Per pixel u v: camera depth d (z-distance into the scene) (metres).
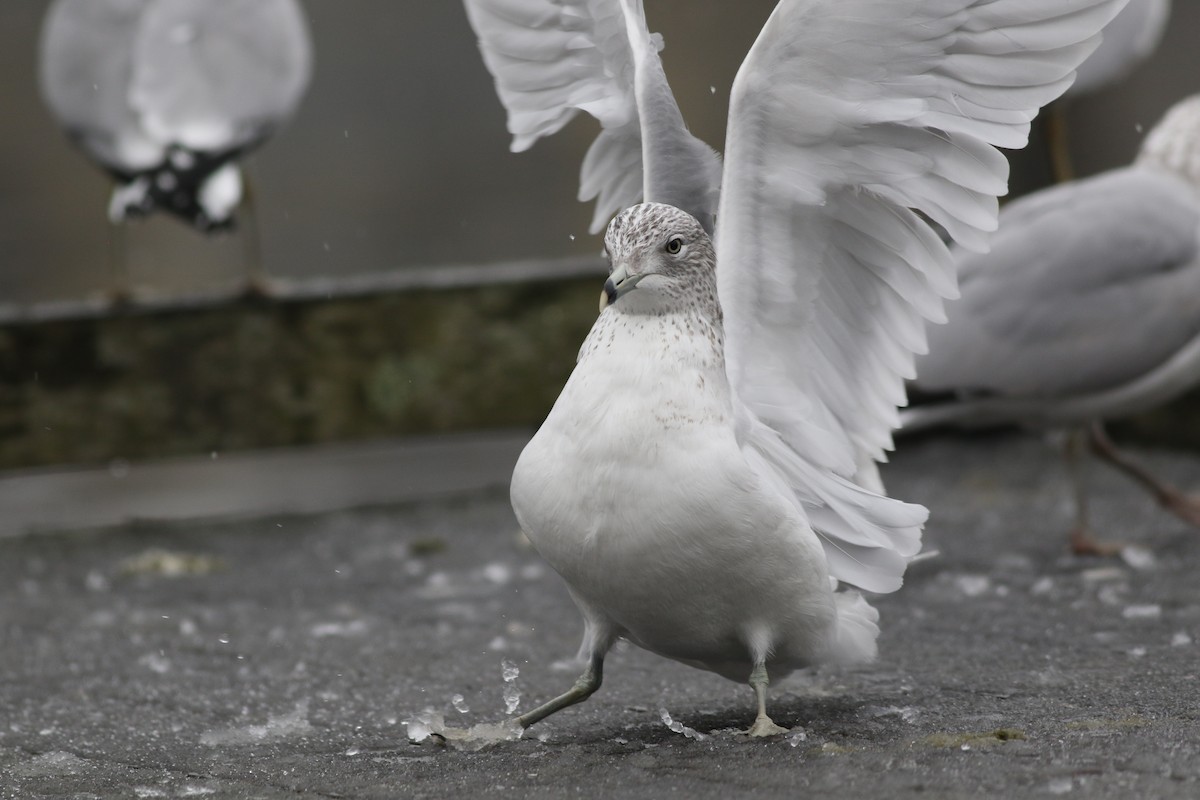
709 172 7.72
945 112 7.20
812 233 7.43
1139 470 13.02
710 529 6.66
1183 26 20.69
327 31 29.08
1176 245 11.91
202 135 15.59
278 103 15.88
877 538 7.42
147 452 15.45
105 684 9.08
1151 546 12.30
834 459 7.54
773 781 6.22
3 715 8.35
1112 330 11.86
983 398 12.26
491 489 16.12
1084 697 7.63
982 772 6.14
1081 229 11.94
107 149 15.60
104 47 15.58
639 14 7.91
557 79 8.37
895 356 7.75
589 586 6.95
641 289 6.89
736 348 7.33
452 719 7.96
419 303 15.98
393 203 27.03
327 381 15.86
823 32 6.91
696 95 23.53
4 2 26.11
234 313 15.59
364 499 15.88
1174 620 9.66
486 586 11.91
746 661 7.29
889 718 7.42
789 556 6.81
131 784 6.82
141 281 23.31
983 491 14.92
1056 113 15.74
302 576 12.59
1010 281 11.96
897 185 7.33
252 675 9.22
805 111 7.08
